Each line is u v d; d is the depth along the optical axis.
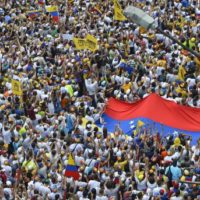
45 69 133.50
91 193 93.88
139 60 132.38
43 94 122.69
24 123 112.12
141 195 94.00
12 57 138.00
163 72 129.50
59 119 112.19
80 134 108.56
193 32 150.00
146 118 114.75
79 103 119.19
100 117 117.31
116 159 101.00
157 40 141.88
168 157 102.38
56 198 94.69
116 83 127.62
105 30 150.38
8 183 95.88
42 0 169.00
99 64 132.12
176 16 156.88
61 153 102.62
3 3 170.38
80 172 98.88
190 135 112.69
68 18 158.38
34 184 95.19
